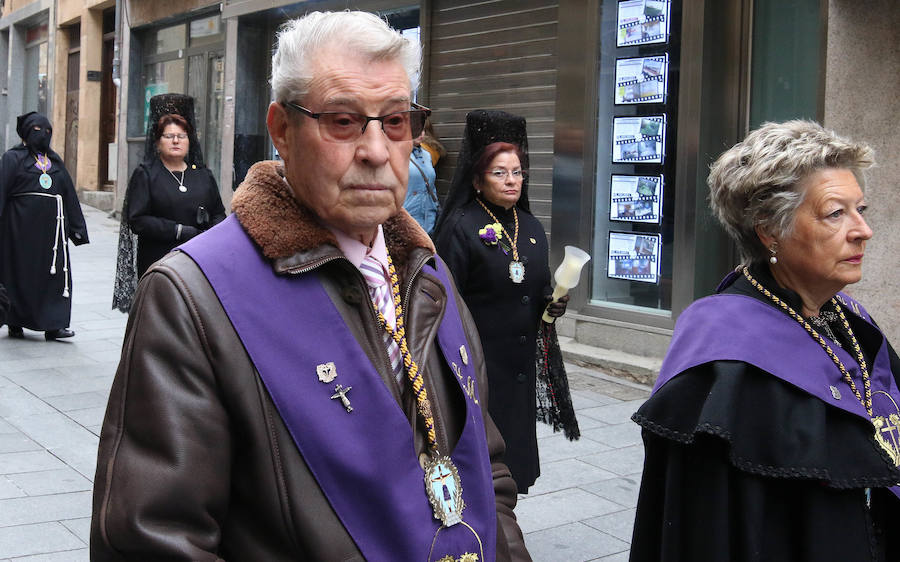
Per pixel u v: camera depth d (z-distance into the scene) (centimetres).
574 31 766
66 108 2236
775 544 189
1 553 374
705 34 680
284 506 142
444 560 152
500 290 378
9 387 640
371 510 147
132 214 609
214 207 637
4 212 790
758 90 675
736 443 186
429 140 855
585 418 602
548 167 806
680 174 696
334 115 151
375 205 155
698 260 694
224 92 1321
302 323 149
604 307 755
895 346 580
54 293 798
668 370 203
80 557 375
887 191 573
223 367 142
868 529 189
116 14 1755
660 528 205
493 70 852
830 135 202
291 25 159
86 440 529
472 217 386
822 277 200
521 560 174
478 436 167
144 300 146
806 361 196
